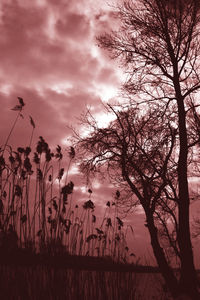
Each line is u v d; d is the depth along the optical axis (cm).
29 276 386
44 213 413
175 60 1392
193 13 1334
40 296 384
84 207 497
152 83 1465
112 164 1443
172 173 1405
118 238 532
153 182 1390
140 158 1366
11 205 387
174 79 1389
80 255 446
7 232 380
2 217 380
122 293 468
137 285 506
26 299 377
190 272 1188
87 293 432
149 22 1390
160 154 1398
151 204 1299
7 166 399
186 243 1242
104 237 506
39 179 416
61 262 410
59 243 418
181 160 1322
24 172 403
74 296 409
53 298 393
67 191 425
